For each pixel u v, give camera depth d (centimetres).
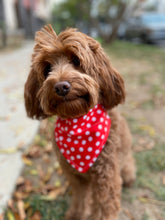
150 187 49
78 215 44
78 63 36
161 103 89
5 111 79
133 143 64
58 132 40
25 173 53
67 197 48
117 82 40
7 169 51
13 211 43
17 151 57
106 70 38
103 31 280
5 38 213
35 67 37
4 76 121
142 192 49
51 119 67
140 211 44
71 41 34
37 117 43
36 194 48
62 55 35
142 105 88
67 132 38
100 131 37
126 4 256
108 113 42
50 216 44
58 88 32
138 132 69
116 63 167
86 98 34
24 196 47
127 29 310
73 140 38
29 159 58
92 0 277
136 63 167
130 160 49
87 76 34
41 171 54
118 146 40
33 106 42
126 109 85
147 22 273
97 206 39
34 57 38
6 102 86
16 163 53
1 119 73
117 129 41
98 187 39
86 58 34
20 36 244
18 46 231
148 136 67
